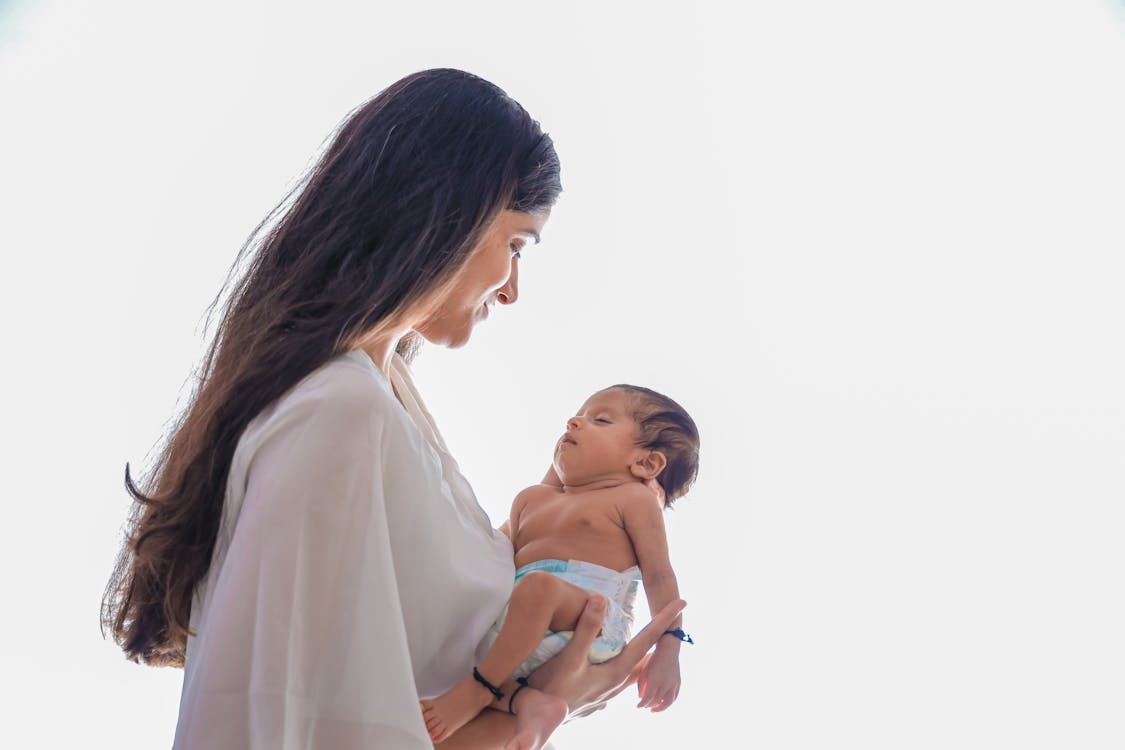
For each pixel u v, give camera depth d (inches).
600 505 63.2
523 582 51.3
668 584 60.5
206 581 46.2
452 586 48.4
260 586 41.3
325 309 46.6
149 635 49.9
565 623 52.4
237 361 47.4
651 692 57.4
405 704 42.3
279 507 42.0
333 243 47.7
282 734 40.4
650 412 69.0
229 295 51.3
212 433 45.5
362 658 42.2
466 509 55.5
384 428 44.9
